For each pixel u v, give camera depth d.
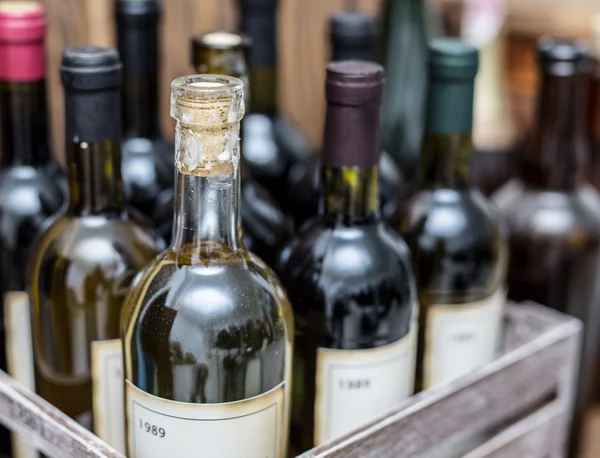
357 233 0.66
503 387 0.71
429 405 0.64
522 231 0.94
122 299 0.67
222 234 0.56
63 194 0.78
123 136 0.83
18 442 0.77
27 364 0.76
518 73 1.27
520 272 0.95
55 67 0.91
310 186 0.86
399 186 0.90
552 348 0.75
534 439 0.77
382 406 0.66
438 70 0.70
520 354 0.72
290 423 0.69
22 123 0.75
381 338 0.66
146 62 0.80
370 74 0.59
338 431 0.66
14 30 0.69
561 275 0.94
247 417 0.55
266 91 0.94
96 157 0.66
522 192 0.96
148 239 0.68
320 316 0.65
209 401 0.56
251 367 0.56
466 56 0.69
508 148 1.12
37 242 0.70
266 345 0.56
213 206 0.55
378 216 0.67
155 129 0.83
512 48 1.27
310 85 1.12
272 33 0.91
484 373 0.69
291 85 1.11
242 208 0.76
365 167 0.62
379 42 1.00
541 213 0.93
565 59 0.88
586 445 1.02
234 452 0.55
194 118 0.50
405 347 0.67
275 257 0.76
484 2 1.16
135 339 0.57
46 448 0.62
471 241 0.74
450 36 1.19
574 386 0.99
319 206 0.68
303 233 0.68
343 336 0.65
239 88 0.51
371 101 0.60
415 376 0.76
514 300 0.95
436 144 0.75
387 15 1.00
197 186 0.55
